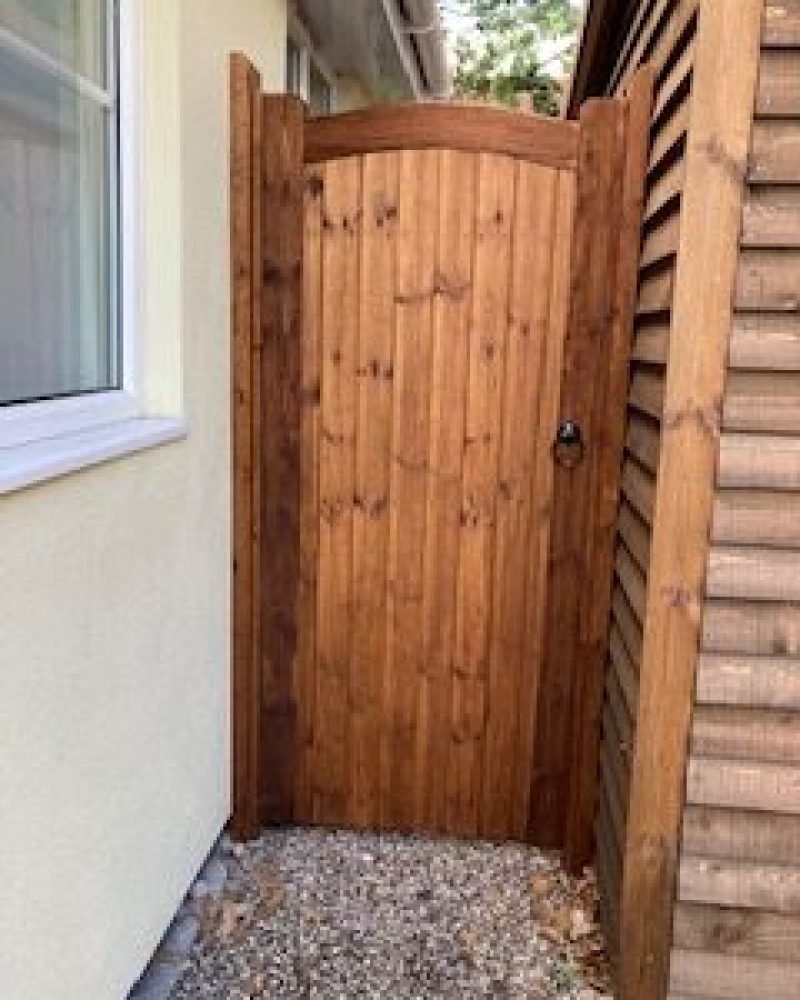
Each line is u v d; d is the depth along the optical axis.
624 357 2.36
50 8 1.72
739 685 1.79
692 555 1.76
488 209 2.42
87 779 1.68
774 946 1.85
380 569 2.64
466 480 2.56
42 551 1.46
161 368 2.11
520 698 2.66
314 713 2.73
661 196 2.00
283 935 2.26
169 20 1.99
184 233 2.09
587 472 2.48
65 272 1.84
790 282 1.66
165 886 2.16
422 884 2.50
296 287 2.48
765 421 1.71
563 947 2.25
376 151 2.41
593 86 3.83
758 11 1.59
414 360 2.51
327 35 4.18
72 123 1.83
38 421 1.64
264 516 2.60
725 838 1.84
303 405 2.56
